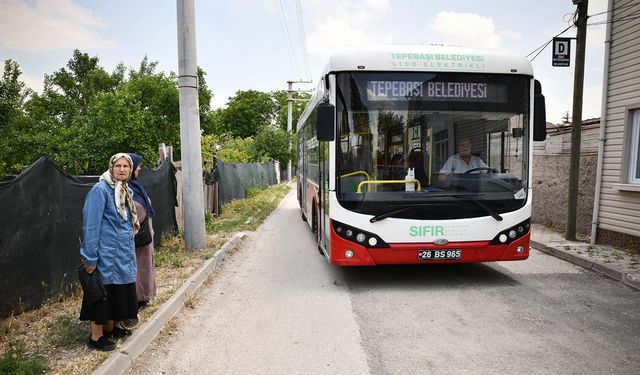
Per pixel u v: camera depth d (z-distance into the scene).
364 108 6.17
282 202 21.78
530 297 5.92
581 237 9.79
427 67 6.22
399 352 4.29
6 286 4.69
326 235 7.04
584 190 10.24
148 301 5.30
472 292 6.18
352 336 4.70
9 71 29.56
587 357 4.12
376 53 6.21
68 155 20.20
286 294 6.24
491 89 6.33
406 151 6.18
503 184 6.29
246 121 65.25
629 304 5.62
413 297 6.00
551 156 11.69
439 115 6.23
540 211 12.23
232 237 10.14
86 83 40.22
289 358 4.21
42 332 4.48
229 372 3.95
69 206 5.71
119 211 4.07
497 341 4.50
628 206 8.25
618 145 8.54
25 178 4.92
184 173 8.38
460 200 6.16
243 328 4.97
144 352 4.34
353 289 6.42
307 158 11.80
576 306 5.55
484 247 6.18
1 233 4.61
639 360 4.05
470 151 6.27
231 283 6.84
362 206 6.11
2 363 3.67
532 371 3.87
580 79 9.24
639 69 8.05
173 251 8.34
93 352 4.02
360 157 6.16
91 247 3.88
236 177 19.19
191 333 4.84
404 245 6.09
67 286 5.63
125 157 4.15
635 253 8.00
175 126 23.62
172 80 25.03
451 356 4.18
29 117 30.25
